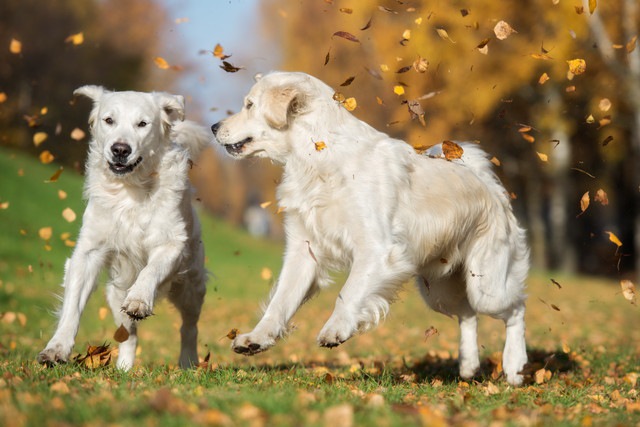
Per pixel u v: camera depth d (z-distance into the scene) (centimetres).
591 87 2438
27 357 851
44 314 1475
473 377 788
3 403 438
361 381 645
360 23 2311
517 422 465
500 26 682
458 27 1977
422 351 1102
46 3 4372
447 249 732
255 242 3541
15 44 848
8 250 2156
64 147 4072
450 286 790
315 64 3116
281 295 675
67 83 4434
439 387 658
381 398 503
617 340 1279
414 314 1798
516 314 771
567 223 3803
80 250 710
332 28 3122
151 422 400
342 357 977
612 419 514
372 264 648
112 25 4712
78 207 2727
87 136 4000
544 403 582
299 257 697
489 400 581
